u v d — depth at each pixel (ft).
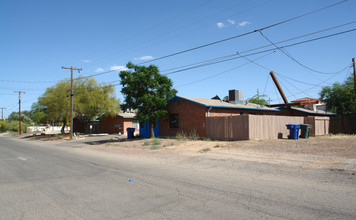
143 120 69.51
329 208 16.28
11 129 251.80
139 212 16.39
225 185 22.94
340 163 29.58
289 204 17.25
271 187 21.80
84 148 66.18
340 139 53.36
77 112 117.08
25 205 18.37
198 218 15.07
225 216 15.30
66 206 17.97
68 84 118.73
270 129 59.98
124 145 64.49
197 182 24.38
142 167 33.88
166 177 27.02
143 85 69.51
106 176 28.55
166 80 70.95
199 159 38.42
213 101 77.71
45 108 126.72
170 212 16.24
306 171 27.17
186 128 71.10
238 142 53.01
